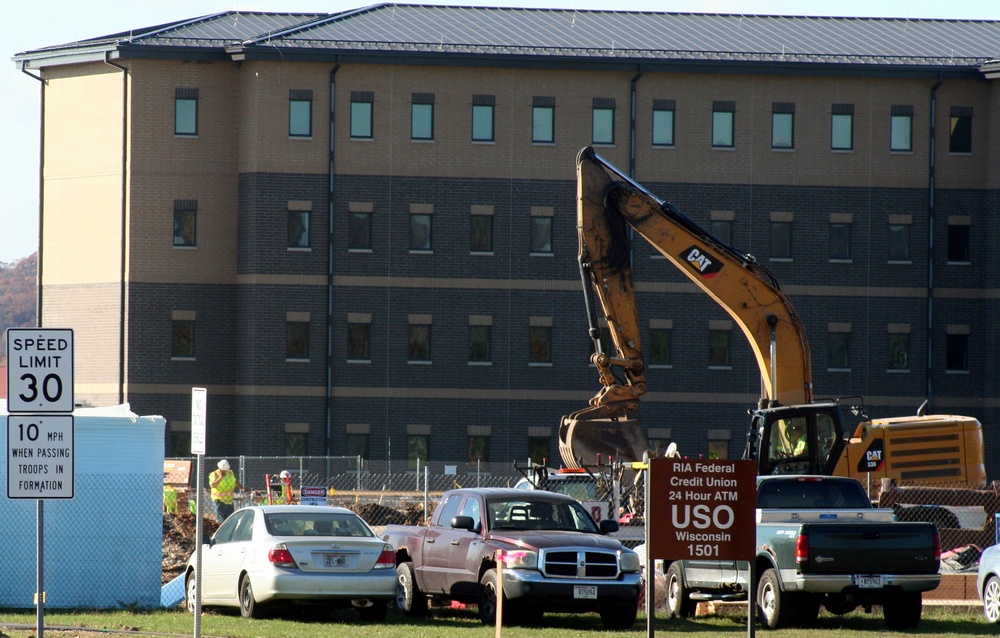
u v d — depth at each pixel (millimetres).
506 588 62094
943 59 170250
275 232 165000
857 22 186875
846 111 169875
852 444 96500
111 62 165625
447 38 169000
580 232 98500
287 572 62438
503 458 167500
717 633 61094
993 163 169625
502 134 168125
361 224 166875
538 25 176875
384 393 166375
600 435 97812
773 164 169375
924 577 62094
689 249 96562
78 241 168500
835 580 61406
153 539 69375
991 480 167875
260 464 161625
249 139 165500
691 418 169250
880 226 170250
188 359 166125
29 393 46344
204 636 56344
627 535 84000
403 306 167250
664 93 168750
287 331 165375
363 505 121375
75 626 59250
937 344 170250
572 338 168875
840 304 169625
